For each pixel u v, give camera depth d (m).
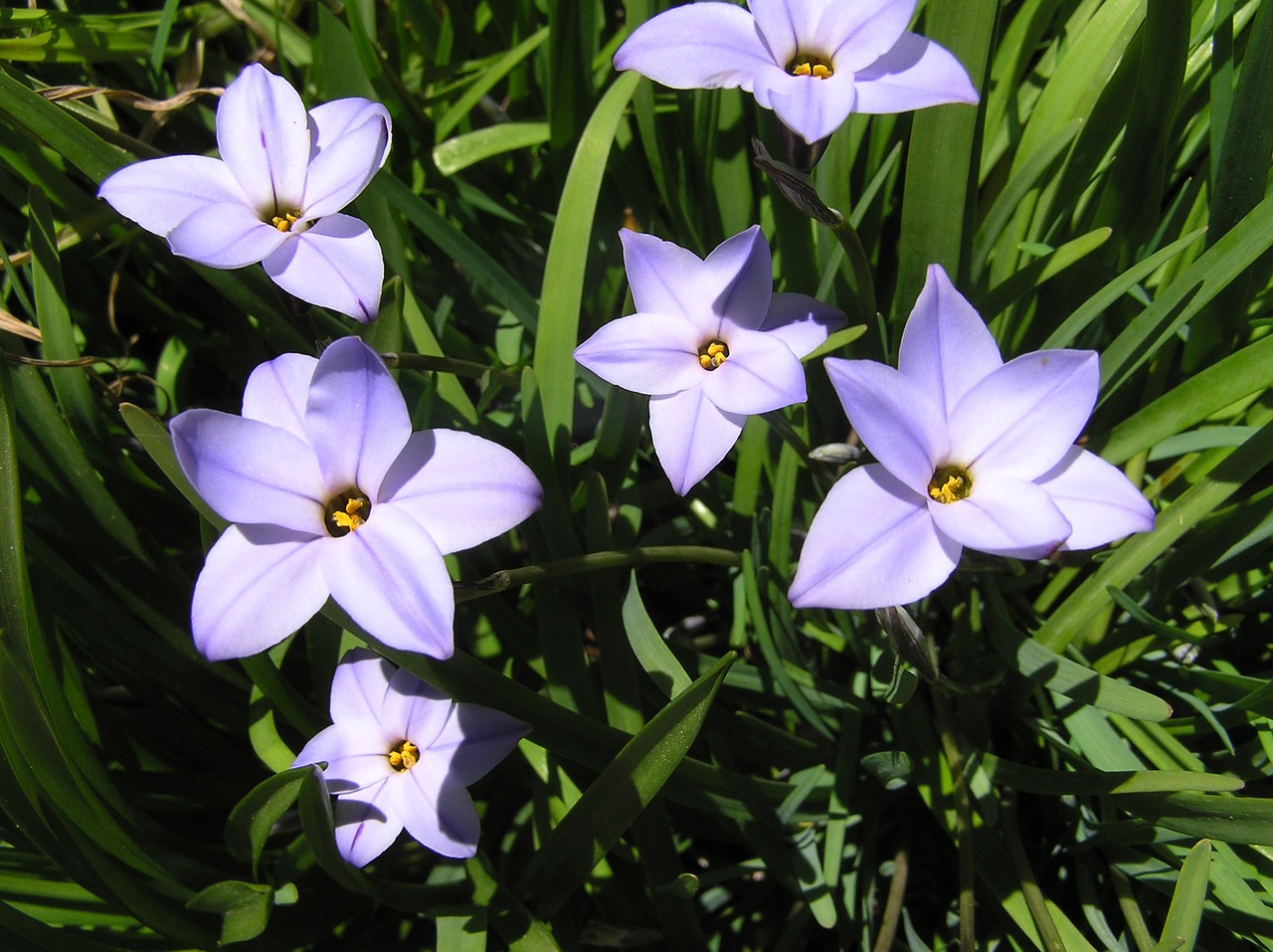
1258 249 0.18
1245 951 0.20
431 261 0.25
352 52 0.22
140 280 0.25
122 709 0.22
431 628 0.15
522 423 0.22
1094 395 0.16
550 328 0.21
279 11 0.23
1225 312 0.21
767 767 0.22
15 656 0.18
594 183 0.20
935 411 0.16
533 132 0.24
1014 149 0.22
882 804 0.21
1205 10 0.22
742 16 0.16
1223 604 0.21
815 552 0.15
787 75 0.16
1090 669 0.19
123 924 0.19
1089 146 0.21
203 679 0.21
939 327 0.16
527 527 0.21
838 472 0.20
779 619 0.20
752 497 0.22
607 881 0.20
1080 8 0.22
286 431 0.16
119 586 0.21
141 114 0.24
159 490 0.22
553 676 0.20
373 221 0.22
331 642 0.20
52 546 0.21
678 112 0.23
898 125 0.22
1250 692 0.19
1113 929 0.21
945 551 0.15
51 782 0.17
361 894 0.21
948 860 0.21
